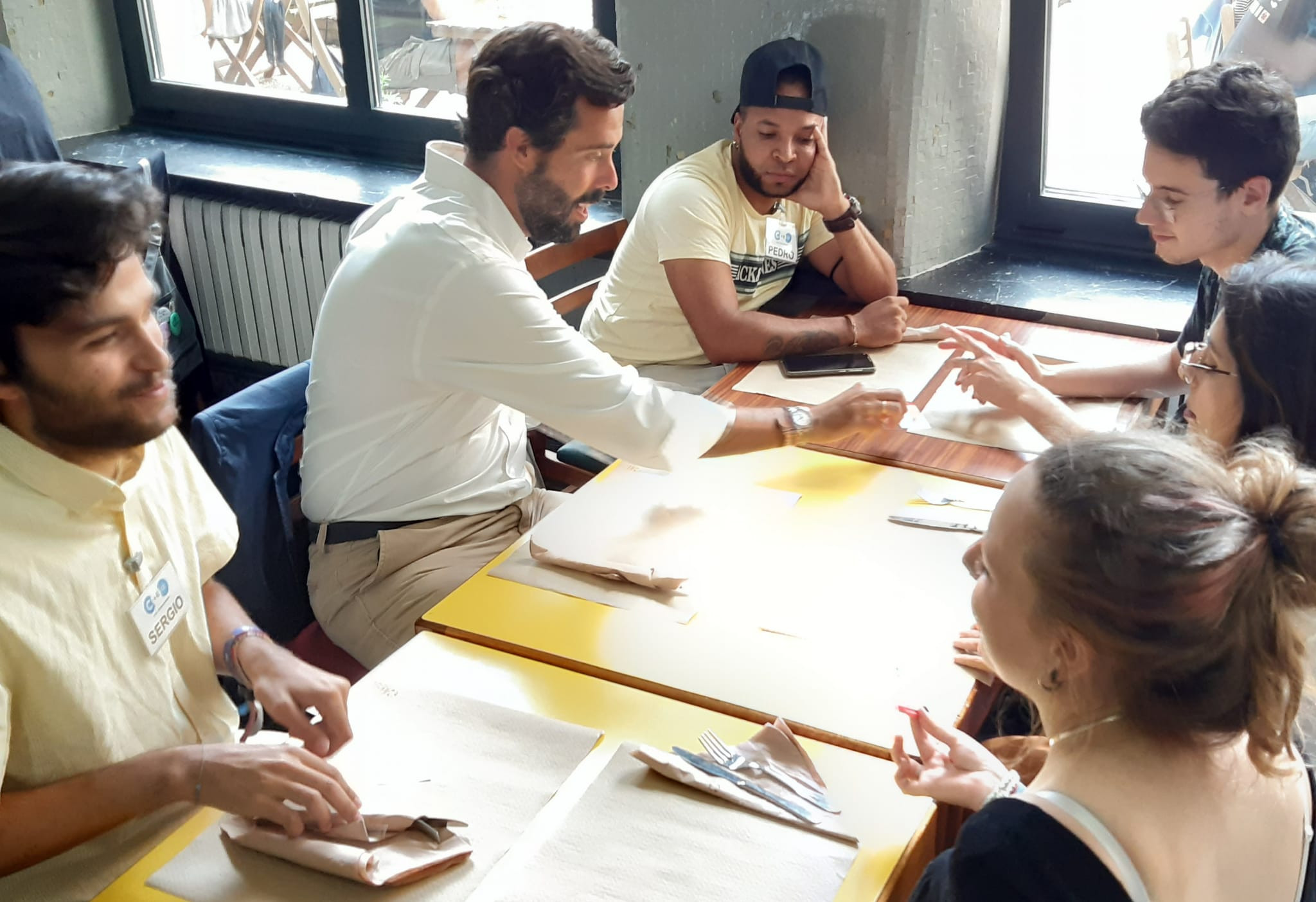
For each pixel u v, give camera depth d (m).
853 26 2.50
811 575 1.51
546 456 2.46
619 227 2.77
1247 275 1.38
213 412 1.72
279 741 1.48
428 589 1.76
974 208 2.82
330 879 1.03
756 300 2.57
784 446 1.79
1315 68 2.46
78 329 0.98
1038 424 1.89
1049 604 0.84
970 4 2.52
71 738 1.09
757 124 2.38
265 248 3.33
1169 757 0.83
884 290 2.58
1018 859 0.78
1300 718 0.91
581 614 1.43
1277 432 1.28
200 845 1.07
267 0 3.49
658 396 1.73
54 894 1.09
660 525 1.63
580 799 1.11
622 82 1.78
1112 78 2.67
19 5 3.45
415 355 1.72
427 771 1.15
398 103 3.45
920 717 1.15
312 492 1.87
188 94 3.71
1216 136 1.83
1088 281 2.69
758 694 1.28
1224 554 0.78
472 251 1.69
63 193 0.96
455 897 1.00
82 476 1.07
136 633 1.15
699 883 1.01
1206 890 0.82
